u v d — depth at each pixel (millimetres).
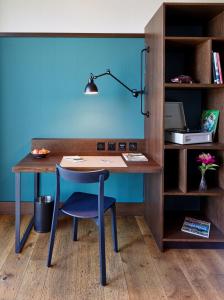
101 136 3061
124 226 2908
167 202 3059
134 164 2414
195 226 2602
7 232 2721
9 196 3129
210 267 2191
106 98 3025
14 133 3045
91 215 2080
